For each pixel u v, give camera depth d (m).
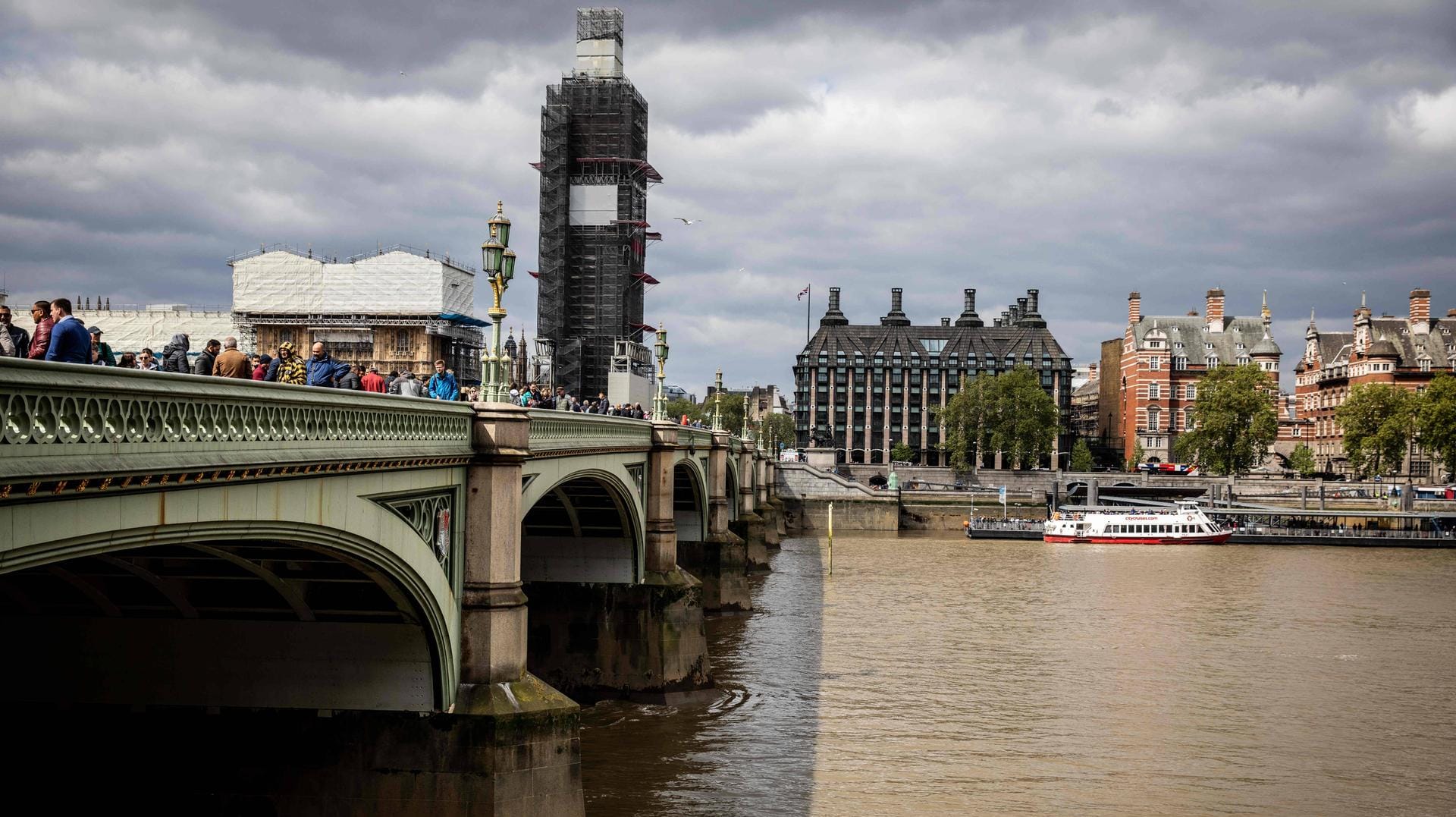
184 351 18.09
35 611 23.81
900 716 43.19
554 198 176.38
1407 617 68.38
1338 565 97.62
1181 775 36.91
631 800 33.22
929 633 60.91
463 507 25.05
